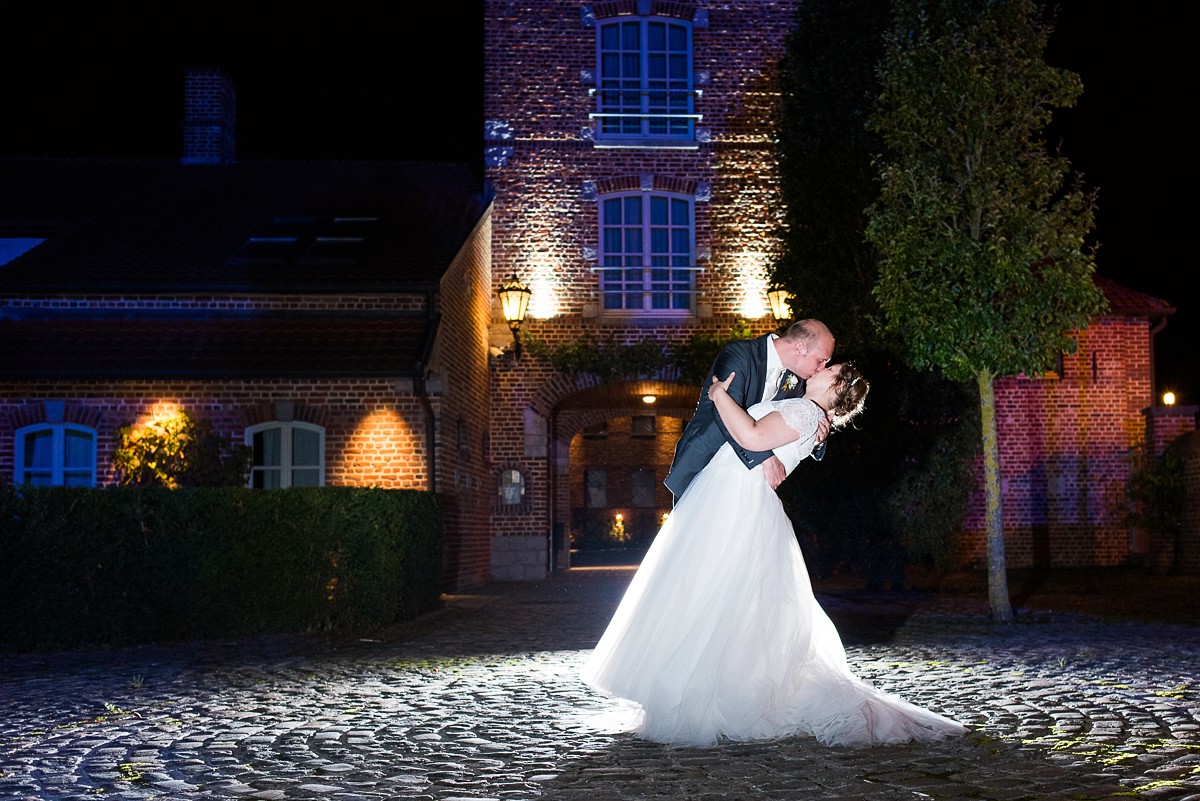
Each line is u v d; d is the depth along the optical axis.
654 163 21.86
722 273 21.75
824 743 5.14
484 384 20.83
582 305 21.64
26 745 5.56
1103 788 4.31
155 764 5.05
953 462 15.19
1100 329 23.14
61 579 10.37
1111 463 22.97
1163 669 7.80
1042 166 11.33
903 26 11.85
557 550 25.11
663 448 34.91
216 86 22.73
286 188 21.17
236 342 15.95
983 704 6.35
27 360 15.48
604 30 22.08
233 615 11.15
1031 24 11.51
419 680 7.88
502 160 21.70
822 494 15.91
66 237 18.27
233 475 14.63
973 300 11.15
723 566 5.26
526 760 5.00
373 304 16.44
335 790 4.50
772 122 21.97
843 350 15.61
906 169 11.54
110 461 15.74
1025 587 17.05
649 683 5.26
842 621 11.78
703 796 4.28
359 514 11.66
